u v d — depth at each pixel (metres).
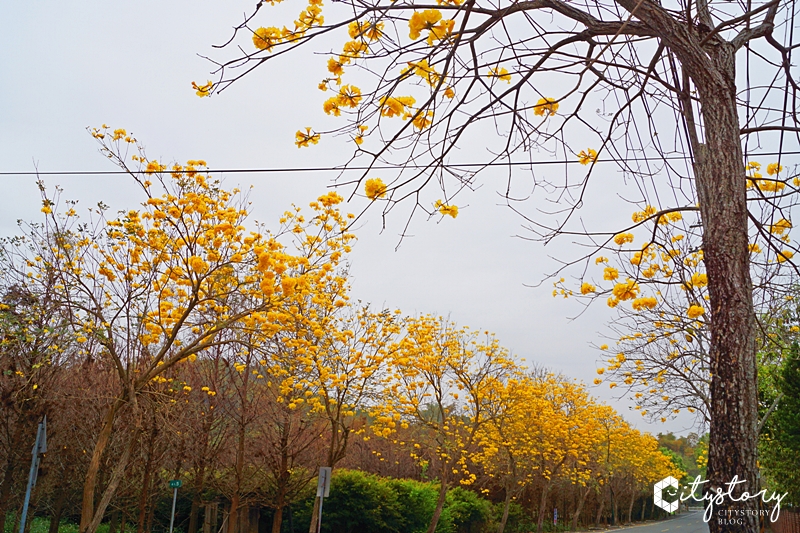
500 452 20.92
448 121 2.79
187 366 10.79
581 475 25.45
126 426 9.27
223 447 11.64
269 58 2.38
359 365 10.71
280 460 11.93
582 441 22.36
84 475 10.48
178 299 7.89
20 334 7.93
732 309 2.59
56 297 8.17
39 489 11.28
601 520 39.25
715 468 2.52
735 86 2.82
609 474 30.09
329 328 10.23
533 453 20.22
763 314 6.03
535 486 26.56
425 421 14.29
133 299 7.07
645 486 39.66
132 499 12.14
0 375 9.45
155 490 11.89
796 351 6.78
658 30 2.76
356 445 19.86
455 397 14.88
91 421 10.06
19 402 9.56
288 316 6.89
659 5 2.77
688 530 32.34
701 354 7.32
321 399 11.82
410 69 2.56
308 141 2.94
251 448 12.25
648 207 4.14
